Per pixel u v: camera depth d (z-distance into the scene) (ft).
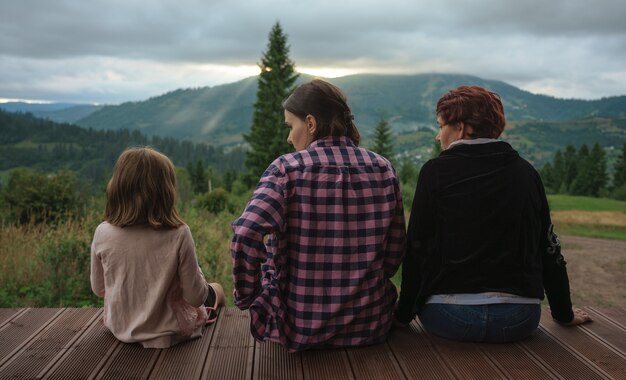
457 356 7.82
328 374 7.27
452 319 7.92
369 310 7.75
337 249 7.27
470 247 7.59
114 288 7.95
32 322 9.09
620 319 9.57
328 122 7.39
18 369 7.32
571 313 8.83
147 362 7.59
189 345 8.20
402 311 8.48
